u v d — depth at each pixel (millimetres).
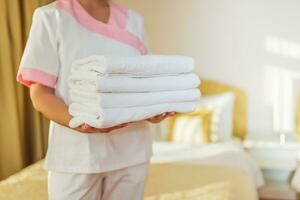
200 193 1898
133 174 1176
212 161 2559
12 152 2359
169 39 3408
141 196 1233
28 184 2012
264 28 3244
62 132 1058
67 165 1050
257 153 2975
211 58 3367
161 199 1824
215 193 1895
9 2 2299
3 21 2236
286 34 3209
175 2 3359
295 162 2900
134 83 975
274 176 3203
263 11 3229
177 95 1089
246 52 3299
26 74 993
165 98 1056
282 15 3197
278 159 2936
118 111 945
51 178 1091
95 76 913
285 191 2977
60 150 1061
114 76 951
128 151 1135
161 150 2859
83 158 1041
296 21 3176
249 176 2312
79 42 1034
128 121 981
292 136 3152
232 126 3328
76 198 1073
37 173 2213
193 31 3365
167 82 1057
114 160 1095
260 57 3277
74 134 1043
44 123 2641
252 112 3344
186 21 3365
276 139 3039
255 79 3307
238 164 2500
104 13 1144
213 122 3098
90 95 930
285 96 3266
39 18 1015
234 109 3322
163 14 3387
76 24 1044
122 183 1174
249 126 3363
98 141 1056
